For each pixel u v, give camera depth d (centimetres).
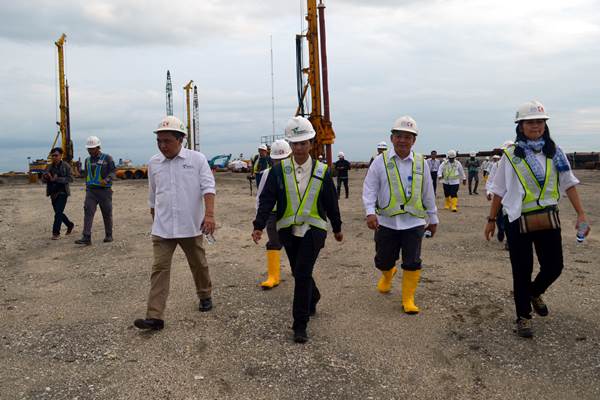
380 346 422
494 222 458
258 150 1063
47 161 4288
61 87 4944
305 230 438
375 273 668
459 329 456
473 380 361
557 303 522
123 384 363
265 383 360
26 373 385
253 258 782
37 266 773
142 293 599
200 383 362
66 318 514
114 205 1719
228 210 1503
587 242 862
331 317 494
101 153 950
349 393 345
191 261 504
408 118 496
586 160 4212
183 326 476
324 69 2842
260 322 483
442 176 1394
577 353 401
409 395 342
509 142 788
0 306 560
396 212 498
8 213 1588
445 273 657
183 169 482
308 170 445
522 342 424
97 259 809
